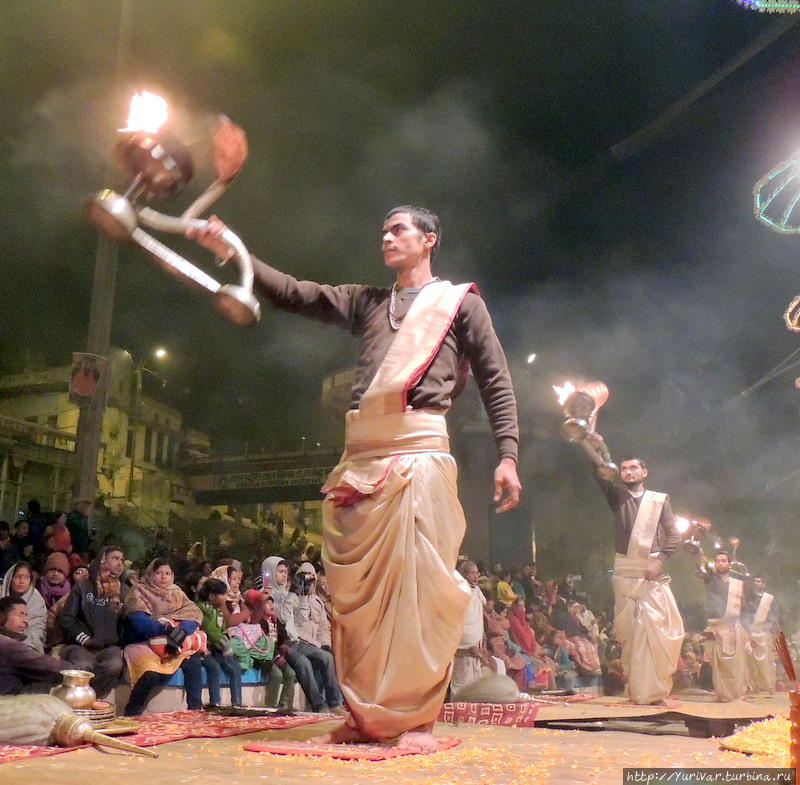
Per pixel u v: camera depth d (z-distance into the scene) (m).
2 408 30.11
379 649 3.44
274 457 30.89
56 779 2.66
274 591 8.76
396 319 3.92
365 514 3.52
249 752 3.36
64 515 11.26
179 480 33.59
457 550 3.62
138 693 6.78
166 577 7.54
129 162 3.12
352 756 3.14
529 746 4.01
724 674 10.41
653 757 3.51
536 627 13.55
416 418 3.64
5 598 5.90
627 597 8.30
